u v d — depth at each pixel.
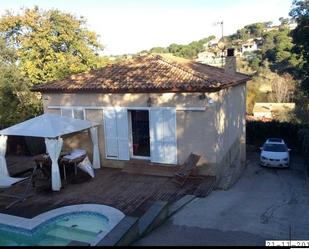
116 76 19.31
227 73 22.44
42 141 21.75
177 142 17.14
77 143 19.48
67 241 11.26
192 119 16.64
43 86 19.81
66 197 14.49
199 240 10.55
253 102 61.47
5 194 14.97
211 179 16.48
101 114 18.62
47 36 36.22
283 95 63.75
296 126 34.22
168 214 12.60
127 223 10.32
